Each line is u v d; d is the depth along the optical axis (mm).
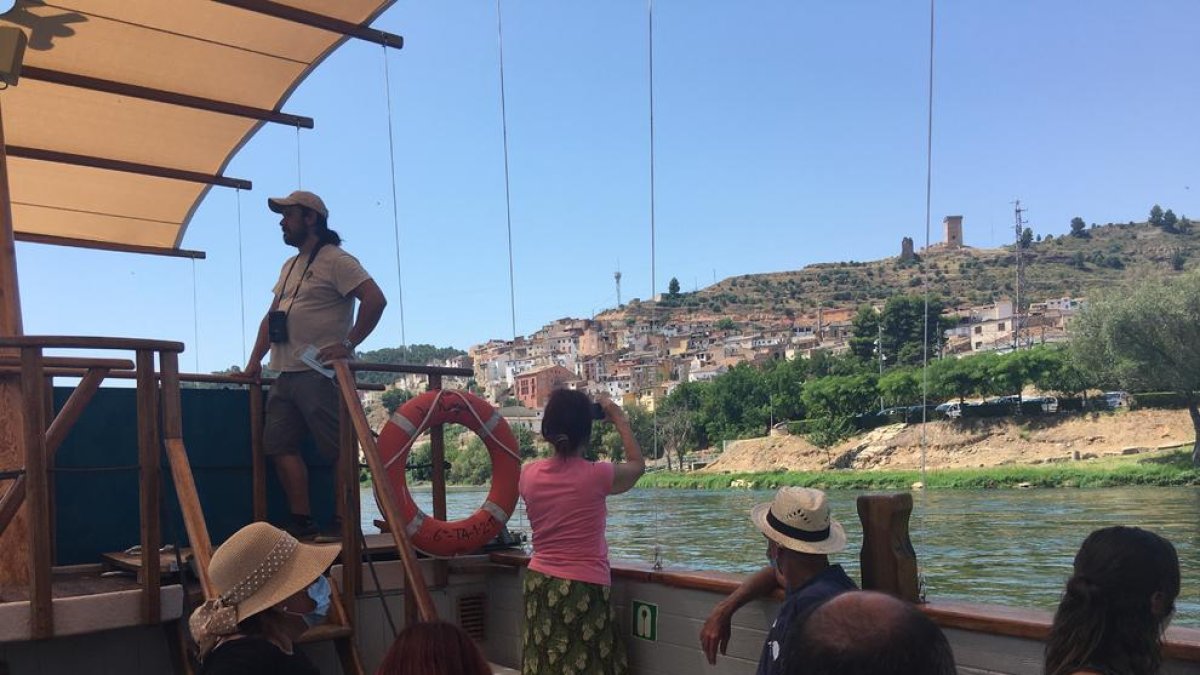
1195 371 52500
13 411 3918
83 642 3521
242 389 5012
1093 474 54031
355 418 4008
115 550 4602
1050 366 67750
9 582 3775
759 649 3445
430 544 4273
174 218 7332
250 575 2334
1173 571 1936
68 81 5668
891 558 2986
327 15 5277
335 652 4285
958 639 2879
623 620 4031
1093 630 1893
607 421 3957
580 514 3617
